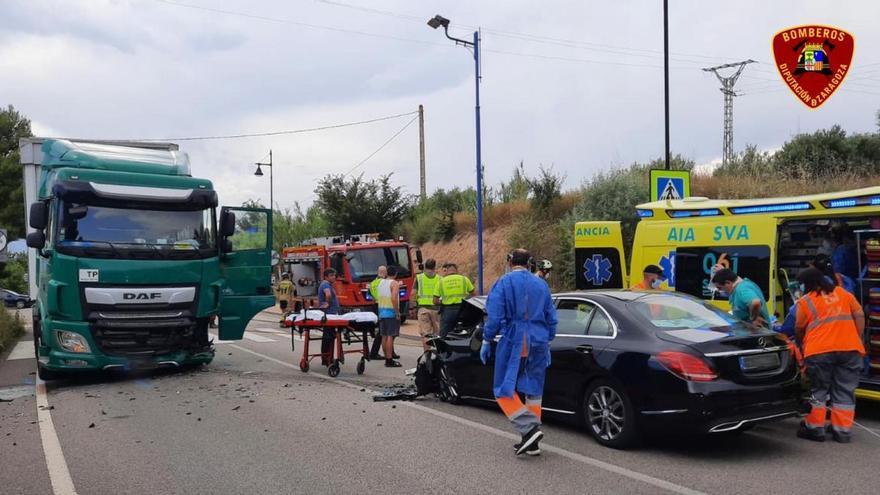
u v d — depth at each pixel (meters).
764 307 7.67
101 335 10.62
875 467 6.13
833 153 25.44
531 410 6.55
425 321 13.38
